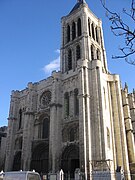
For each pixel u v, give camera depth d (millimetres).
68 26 80312
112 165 50281
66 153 54844
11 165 65438
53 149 54688
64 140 56438
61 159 54812
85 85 55875
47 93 66938
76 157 52562
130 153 60375
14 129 70812
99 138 49656
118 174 41969
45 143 59938
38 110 66438
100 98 54344
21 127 69375
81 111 52719
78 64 60500
